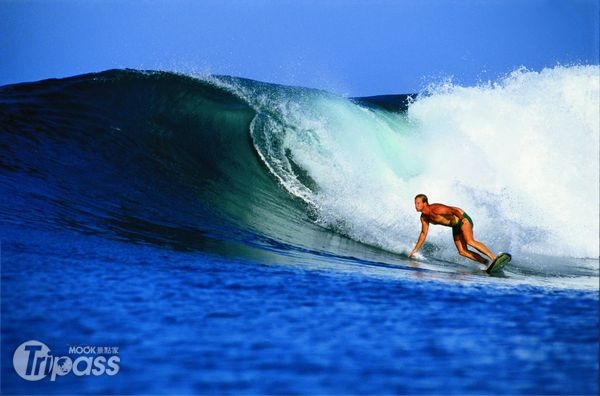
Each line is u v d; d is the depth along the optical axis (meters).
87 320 5.70
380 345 5.39
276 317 6.07
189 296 6.61
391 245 10.71
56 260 7.54
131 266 7.65
